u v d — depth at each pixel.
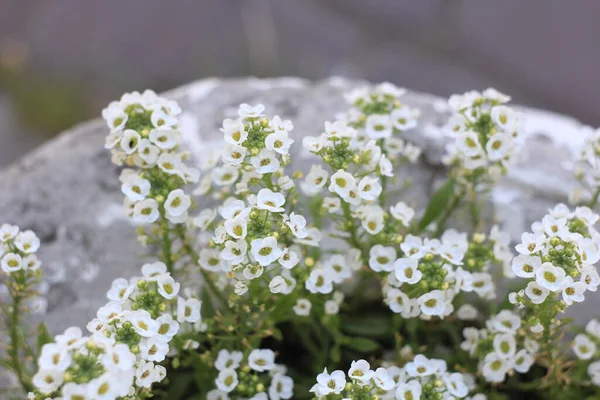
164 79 0.59
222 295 0.33
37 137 0.57
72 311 0.34
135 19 0.62
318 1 0.63
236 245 0.29
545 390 0.33
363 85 0.38
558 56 0.59
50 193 0.36
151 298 0.29
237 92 0.37
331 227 0.34
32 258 0.31
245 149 0.29
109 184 0.36
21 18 0.63
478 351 0.32
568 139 0.37
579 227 0.30
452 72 0.58
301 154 0.35
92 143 0.37
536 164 0.36
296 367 0.34
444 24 0.61
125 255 0.35
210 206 0.34
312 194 0.32
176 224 0.32
